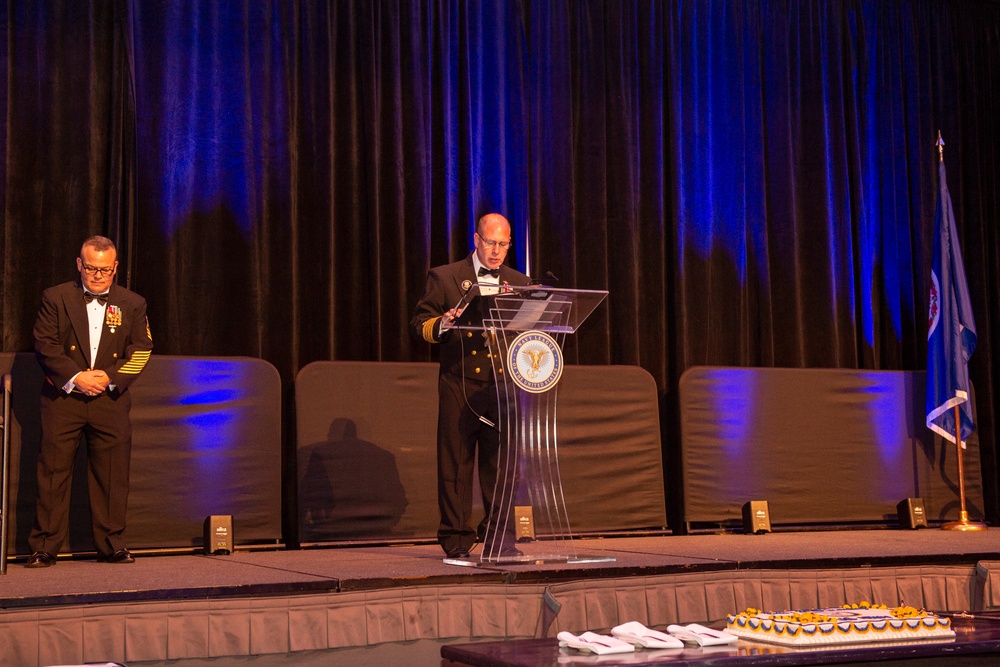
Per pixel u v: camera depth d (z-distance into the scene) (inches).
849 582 159.3
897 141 271.7
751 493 232.4
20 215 195.0
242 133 209.8
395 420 207.5
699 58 253.6
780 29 260.8
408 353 219.1
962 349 242.5
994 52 280.5
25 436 183.5
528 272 231.0
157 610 124.2
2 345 191.8
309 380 202.4
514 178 233.1
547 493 162.2
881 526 240.5
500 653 98.3
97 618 121.6
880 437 245.0
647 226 245.8
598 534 217.9
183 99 207.3
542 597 139.2
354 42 220.1
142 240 203.0
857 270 264.4
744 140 254.1
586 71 242.7
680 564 149.3
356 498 202.4
